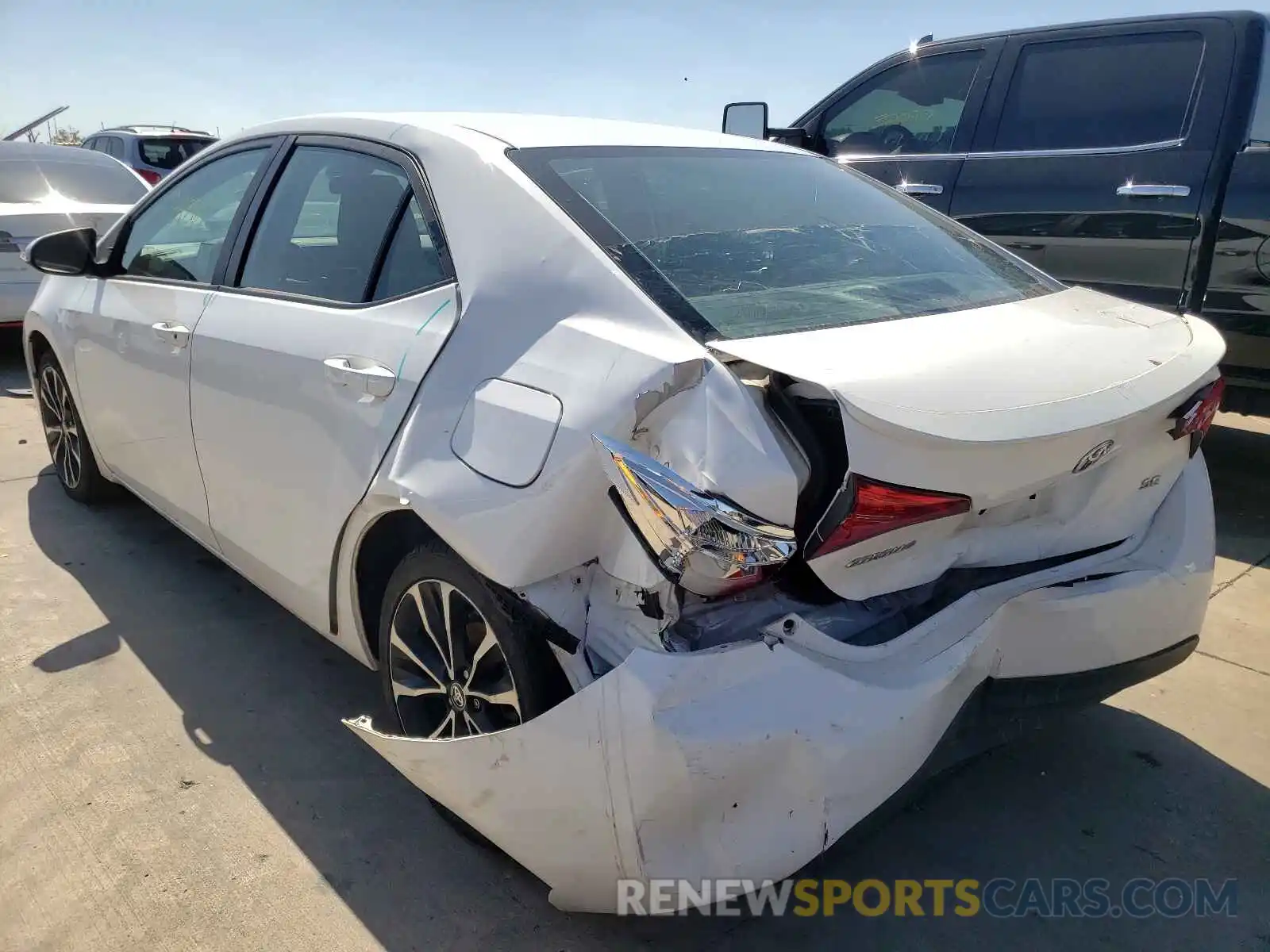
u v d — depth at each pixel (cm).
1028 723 211
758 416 173
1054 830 242
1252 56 427
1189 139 437
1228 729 284
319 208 270
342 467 229
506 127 254
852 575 179
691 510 162
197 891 217
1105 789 257
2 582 362
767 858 169
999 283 254
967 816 247
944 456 171
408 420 212
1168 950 207
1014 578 205
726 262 220
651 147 261
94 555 387
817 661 173
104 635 327
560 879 185
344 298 250
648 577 172
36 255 343
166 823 238
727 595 174
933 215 297
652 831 167
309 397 241
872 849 235
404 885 220
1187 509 229
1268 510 465
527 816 183
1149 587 215
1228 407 448
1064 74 484
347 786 254
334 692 297
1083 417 178
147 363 317
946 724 187
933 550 191
